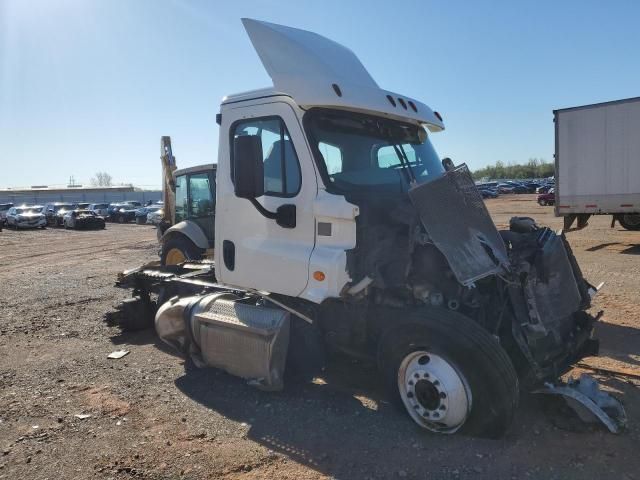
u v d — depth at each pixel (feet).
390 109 15.40
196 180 32.89
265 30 14.64
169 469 11.70
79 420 14.25
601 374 16.74
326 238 13.84
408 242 13.53
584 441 12.29
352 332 14.65
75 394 16.11
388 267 13.83
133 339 22.36
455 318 12.23
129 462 12.01
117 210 158.51
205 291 19.38
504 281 12.69
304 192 14.21
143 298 23.66
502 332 13.04
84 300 31.12
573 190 54.85
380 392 15.66
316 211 13.89
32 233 112.88
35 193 290.97
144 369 18.37
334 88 13.98
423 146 17.21
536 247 13.60
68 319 26.11
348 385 16.29
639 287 30.27
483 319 12.99
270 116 15.01
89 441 13.05
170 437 13.21
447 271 13.21
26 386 16.83
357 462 11.80
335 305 14.92
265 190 15.12
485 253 12.61
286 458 12.10
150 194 289.94
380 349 13.35
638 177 50.67
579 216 56.80
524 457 11.67
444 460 11.68
